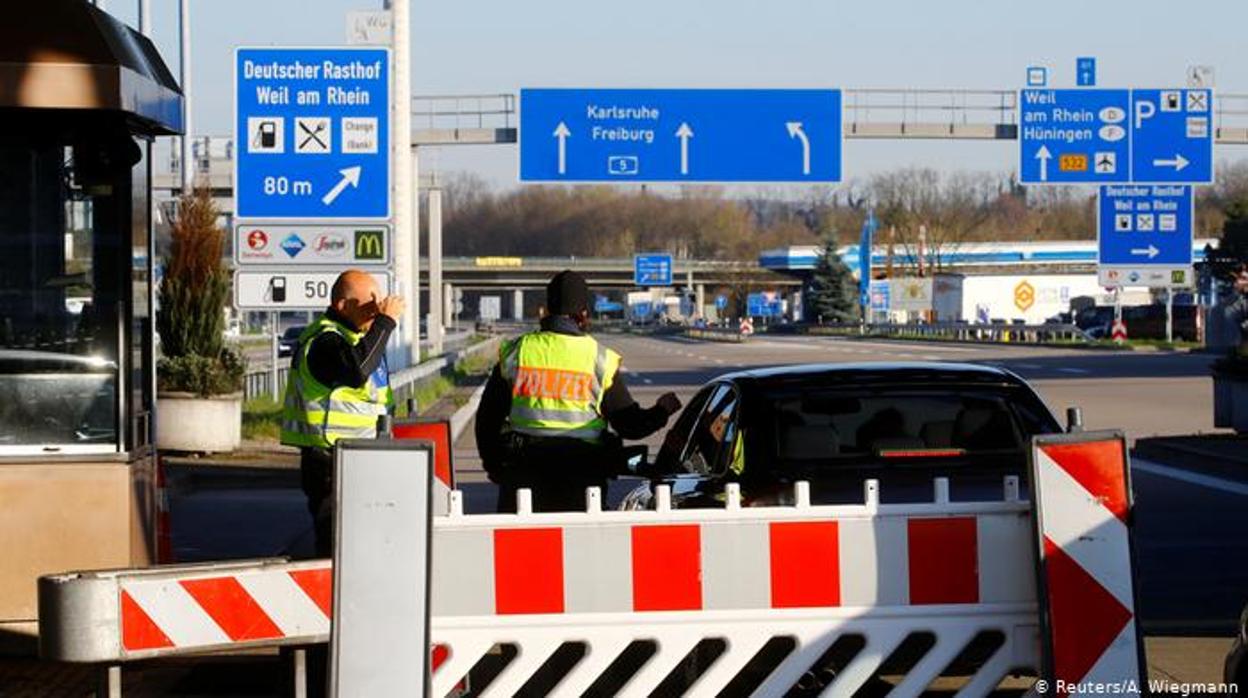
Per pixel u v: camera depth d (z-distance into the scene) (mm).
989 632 22547
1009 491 22469
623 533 21781
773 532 21984
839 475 28328
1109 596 21594
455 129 107562
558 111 105312
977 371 31406
